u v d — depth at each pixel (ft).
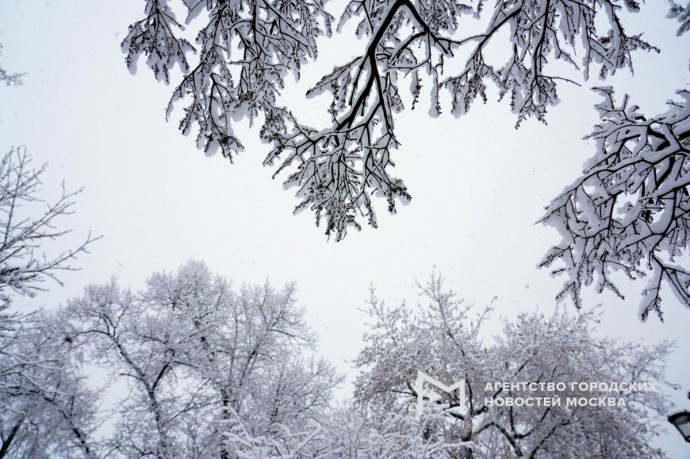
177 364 34.76
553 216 13.88
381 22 10.35
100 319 35.45
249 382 35.96
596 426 32.17
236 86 10.84
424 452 15.64
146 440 30.50
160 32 9.85
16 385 22.06
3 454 26.61
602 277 14.06
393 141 11.94
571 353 34.78
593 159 14.10
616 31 11.18
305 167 12.17
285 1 11.08
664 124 11.42
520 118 12.74
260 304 41.16
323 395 36.63
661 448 33.37
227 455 30.04
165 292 39.70
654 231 12.07
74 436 30.09
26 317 19.62
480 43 11.27
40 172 20.95
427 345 37.04
